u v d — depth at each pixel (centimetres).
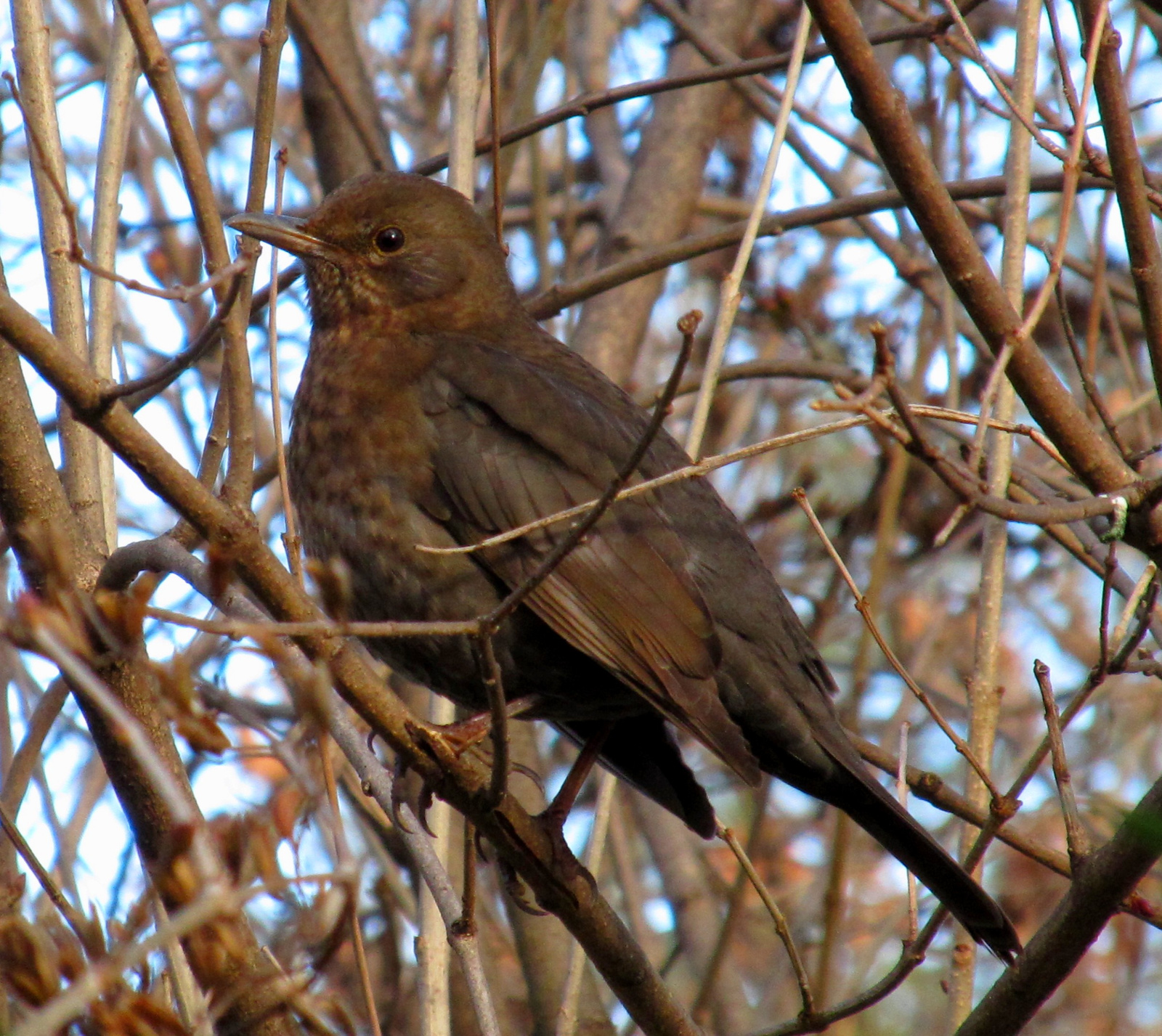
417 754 696
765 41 1612
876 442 1466
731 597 936
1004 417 871
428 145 1502
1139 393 1283
